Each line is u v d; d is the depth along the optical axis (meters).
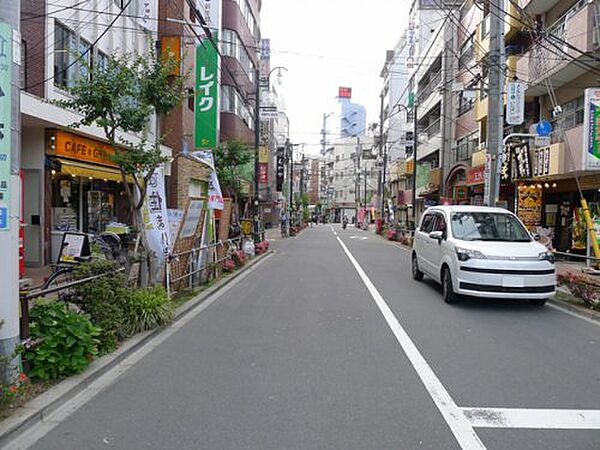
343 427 4.07
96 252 9.51
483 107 24.14
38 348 4.86
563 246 19.22
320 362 5.85
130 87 7.32
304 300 10.02
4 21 4.31
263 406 4.52
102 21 15.13
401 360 5.95
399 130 58.12
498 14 14.34
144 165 7.75
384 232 40.41
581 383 5.20
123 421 4.19
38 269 12.09
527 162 18.33
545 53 17.22
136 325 6.83
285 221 39.09
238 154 20.33
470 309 9.16
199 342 6.75
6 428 3.81
